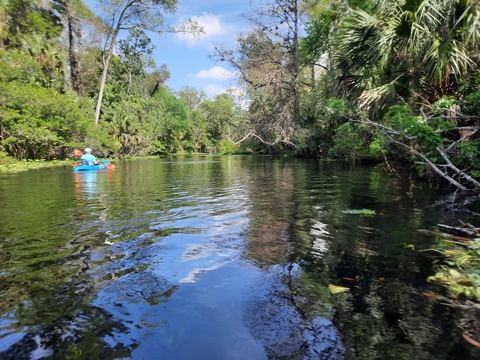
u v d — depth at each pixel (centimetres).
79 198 550
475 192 548
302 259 255
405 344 147
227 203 498
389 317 170
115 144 2478
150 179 873
